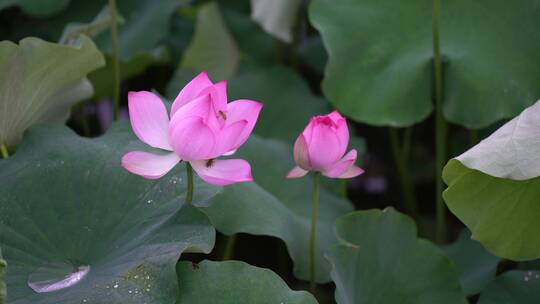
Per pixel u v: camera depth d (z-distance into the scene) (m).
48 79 2.52
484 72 2.70
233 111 2.21
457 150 3.06
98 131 3.30
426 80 2.75
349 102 2.76
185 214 2.25
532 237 2.38
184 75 3.14
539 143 2.27
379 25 2.80
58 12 3.16
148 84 3.32
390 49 2.78
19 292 2.21
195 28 3.38
